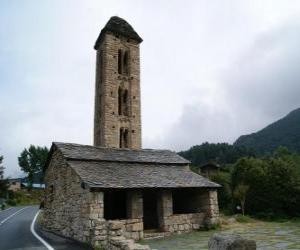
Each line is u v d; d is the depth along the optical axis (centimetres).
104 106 2742
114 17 3098
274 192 2781
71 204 1730
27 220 2867
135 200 1786
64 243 1431
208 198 2050
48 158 2283
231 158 8350
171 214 1869
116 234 1224
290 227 2078
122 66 3031
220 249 629
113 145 2683
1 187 4938
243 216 2630
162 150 2550
